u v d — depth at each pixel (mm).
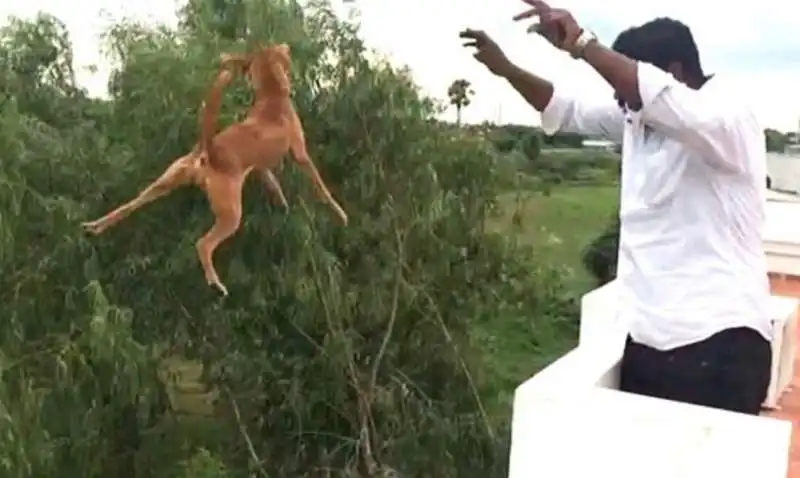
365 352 5297
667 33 1892
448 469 5160
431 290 5344
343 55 4715
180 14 4602
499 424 5387
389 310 5176
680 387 1991
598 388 2078
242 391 4938
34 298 4414
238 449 4973
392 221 4891
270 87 1696
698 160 1895
